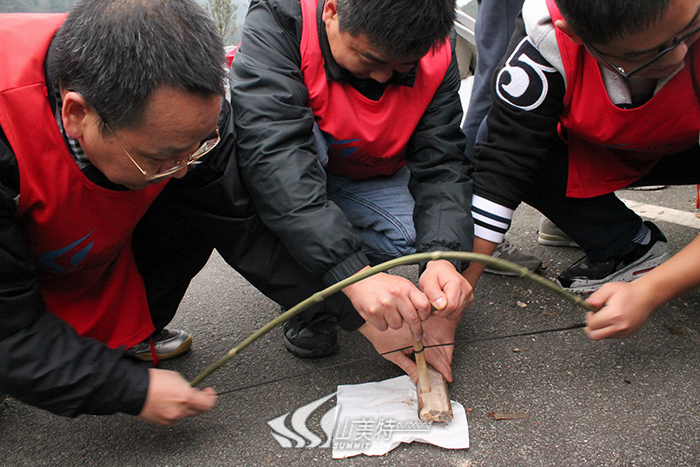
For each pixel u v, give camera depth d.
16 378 0.89
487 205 1.28
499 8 1.64
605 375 1.21
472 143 1.84
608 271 1.50
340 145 1.31
